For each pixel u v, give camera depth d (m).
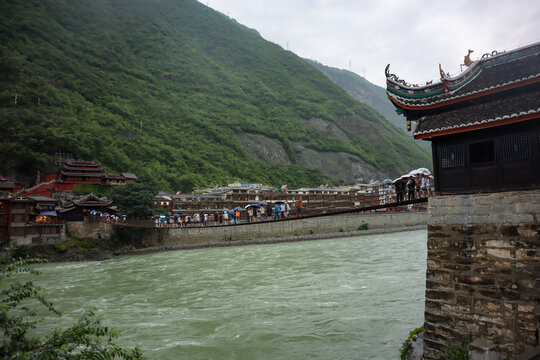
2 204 47.09
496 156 10.88
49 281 30.81
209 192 95.69
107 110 144.38
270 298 21.91
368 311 18.50
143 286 27.42
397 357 13.40
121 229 55.09
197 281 28.11
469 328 10.60
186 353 14.75
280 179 143.62
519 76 10.94
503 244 10.29
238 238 62.62
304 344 15.12
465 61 12.82
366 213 80.44
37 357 6.34
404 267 29.31
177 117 167.75
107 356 6.91
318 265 32.88
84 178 81.56
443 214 11.55
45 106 121.12
